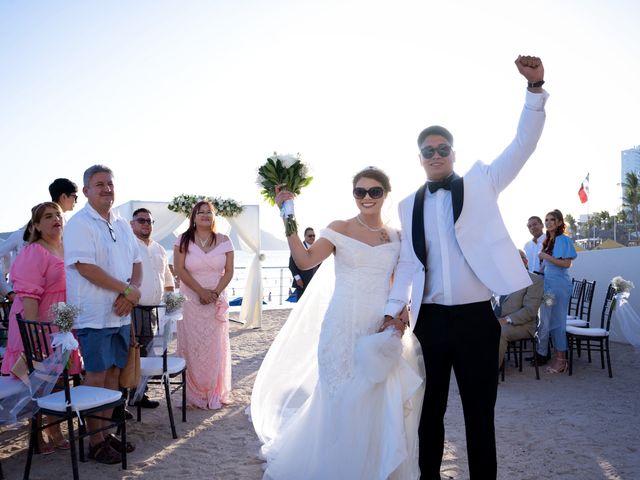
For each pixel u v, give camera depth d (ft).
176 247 18.39
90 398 12.01
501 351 22.00
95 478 12.35
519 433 15.55
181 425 16.37
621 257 30.76
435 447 10.42
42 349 12.25
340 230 11.33
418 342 11.14
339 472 10.33
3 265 19.24
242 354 28.22
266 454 12.47
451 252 9.94
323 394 10.97
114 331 13.28
